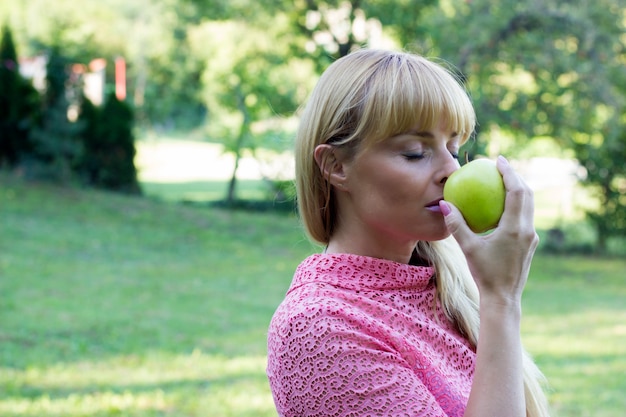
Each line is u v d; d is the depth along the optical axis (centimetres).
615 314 1017
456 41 1466
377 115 133
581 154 1617
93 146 1831
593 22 1459
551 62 1459
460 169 136
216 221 1648
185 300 984
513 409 125
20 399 566
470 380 144
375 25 1653
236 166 1897
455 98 137
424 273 147
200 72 2878
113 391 598
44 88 1762
